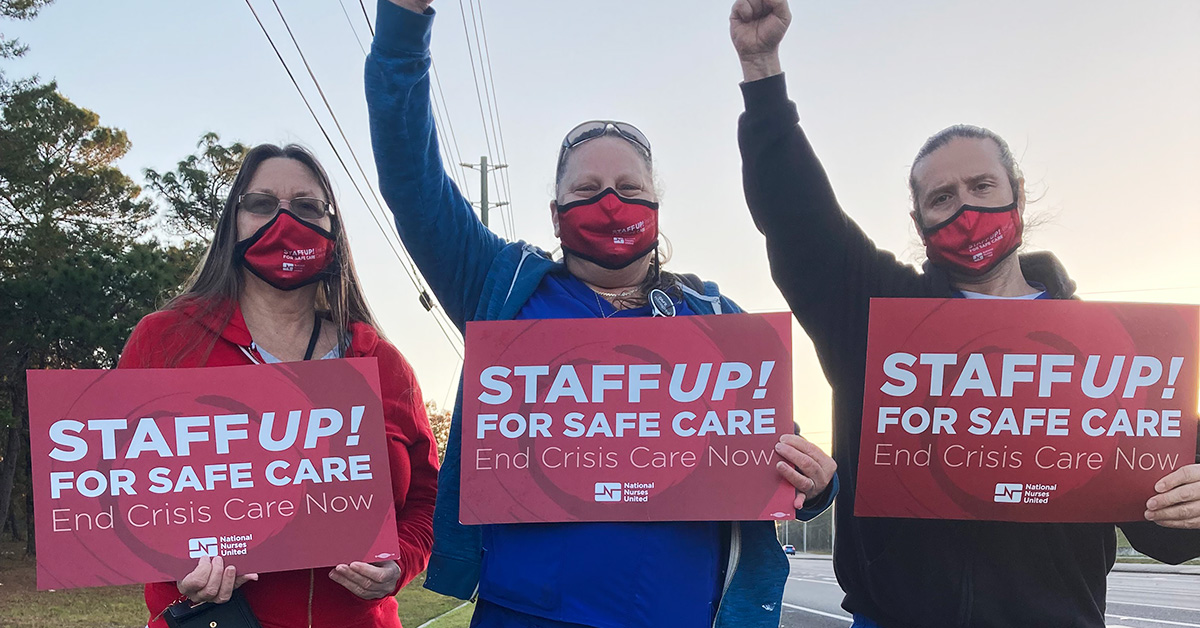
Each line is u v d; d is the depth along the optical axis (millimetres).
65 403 2051
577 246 2297
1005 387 2229
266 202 2219
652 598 2100
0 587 16781
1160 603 13758
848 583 2420
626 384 2207
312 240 2213
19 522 30672
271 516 2102
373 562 2111
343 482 2141
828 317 2521
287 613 2141
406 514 2396
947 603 2219
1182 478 2158
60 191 24453
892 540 2297
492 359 2215
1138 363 2225
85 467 2041
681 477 2174
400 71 2305
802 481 2131
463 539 2291
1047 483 2211
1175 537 2334
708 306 2426
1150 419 2217
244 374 2139
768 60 2488
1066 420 2217
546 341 2217
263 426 2129
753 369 2201
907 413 2242
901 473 2238
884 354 2248
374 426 2168
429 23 2324
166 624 2100
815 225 2500
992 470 2225
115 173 25422
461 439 2281
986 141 2338
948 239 2346
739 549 2236
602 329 2219
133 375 2092
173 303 2273
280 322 2312
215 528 2078
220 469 2100
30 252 23016
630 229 2266
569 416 2197
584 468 2180
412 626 11359
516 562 2156
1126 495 2203
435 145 2432
